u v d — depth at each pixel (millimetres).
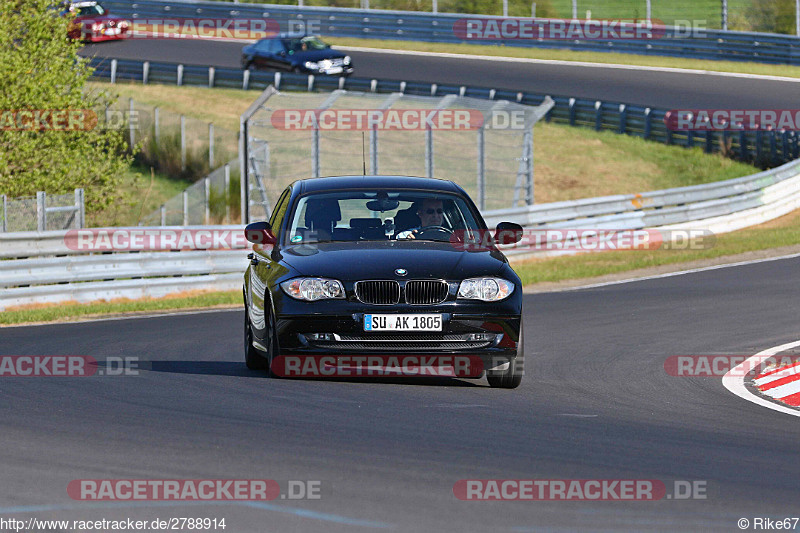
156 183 126250
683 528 18797
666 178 128500
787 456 24703
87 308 59312
